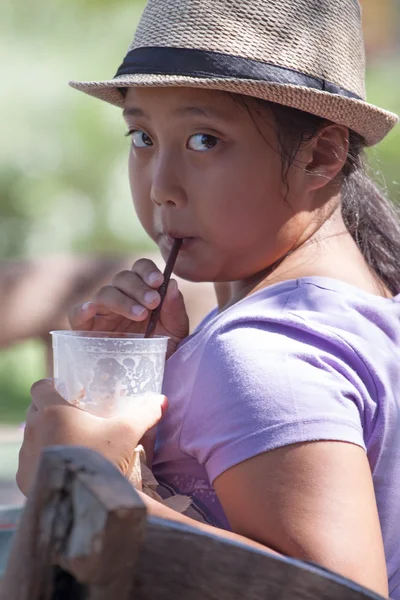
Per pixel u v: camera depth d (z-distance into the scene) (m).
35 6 11.23
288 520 1.88
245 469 1.94
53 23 11.27
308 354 2.06
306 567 1.38
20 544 1.21
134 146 2.47
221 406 2.03
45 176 11.36
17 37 11.20
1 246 11.35
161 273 2.45
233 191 2.29
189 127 2.28
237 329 2.14
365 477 1.94
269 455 1.93
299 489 1.89
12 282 3.81
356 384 2.09
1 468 3.12
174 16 2.37
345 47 2.46
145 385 2.17
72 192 11.46
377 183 2.78
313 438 1.92
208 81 2.21
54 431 2.07
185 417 2.13
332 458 1.92
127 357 2.15
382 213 2.64
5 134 11.14
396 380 2.20
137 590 1.30
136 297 2.45
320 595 1.38
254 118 2.28
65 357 2.19
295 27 2.35
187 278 2.43
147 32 2.41
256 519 1.92
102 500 1.10
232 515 1.99
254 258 2.37
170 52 2.33
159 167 2.33
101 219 11.46
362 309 2.26
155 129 2.34
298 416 1.94
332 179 2.45
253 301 2.25
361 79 2.55
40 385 2.24
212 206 2.30
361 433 2.02
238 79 2.20
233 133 2.27
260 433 1.94
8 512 2.06
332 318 2.18
